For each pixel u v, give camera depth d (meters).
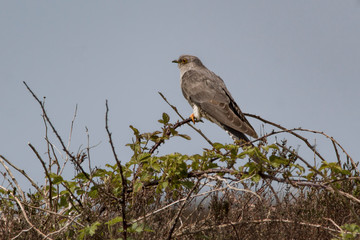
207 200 7.80
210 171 7.49
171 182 7.59
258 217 7.21
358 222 6.19
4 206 7.23
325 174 7.55
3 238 6.62
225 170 7.39
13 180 7.58
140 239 6.29
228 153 7.68
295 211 7.04
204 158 7.62
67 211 7.91
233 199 7.66
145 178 7.61
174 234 6.84
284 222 6.87
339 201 7.19
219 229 6.77
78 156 7.86
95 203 7.80
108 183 7.48
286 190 7.36
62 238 6.83
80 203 7.41
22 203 7.14
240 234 6.97
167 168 7.56
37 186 7.80
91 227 6.19
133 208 7.37
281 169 6.99
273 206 7.42
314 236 6.87
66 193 7.53
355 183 7.53
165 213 7.33
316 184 6.88
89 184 7.69
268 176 7.06
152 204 7.94
